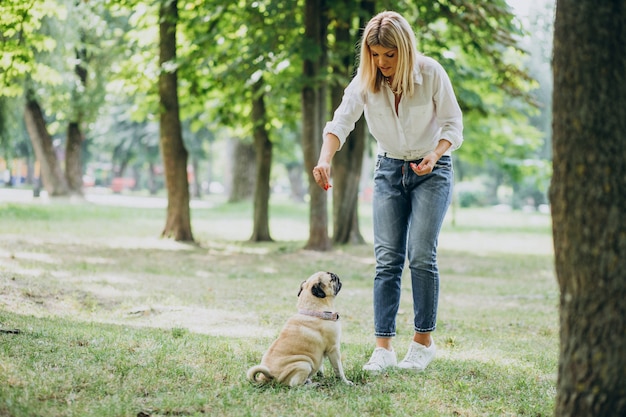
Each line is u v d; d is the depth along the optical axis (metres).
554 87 3.15
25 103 23.89
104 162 88.50
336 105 17.14
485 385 4.88
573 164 3.05
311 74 15.04
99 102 27.70
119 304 8.02
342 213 17.69
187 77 17.20
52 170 30.58
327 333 4.61
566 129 3.07
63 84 24.88
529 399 4.56
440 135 4.93
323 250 16.23
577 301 3.08
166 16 15.65
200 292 9.34
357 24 17.11
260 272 12.28
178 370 4.76
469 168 53.25
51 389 4.14
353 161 17.70
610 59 3.01
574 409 3.11
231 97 17.94
